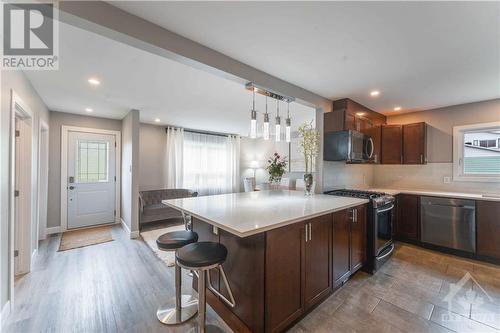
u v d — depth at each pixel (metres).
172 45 1.69
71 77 2.56
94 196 4.50
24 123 2.67
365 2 1.36
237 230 1.37
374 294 2.17
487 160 3.29
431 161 3.74
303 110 4.03
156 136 5.51
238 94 3.18
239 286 1.75
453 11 1.43
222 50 1.94
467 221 2.96
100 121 4.54
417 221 3.40
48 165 4.00
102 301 2.05
